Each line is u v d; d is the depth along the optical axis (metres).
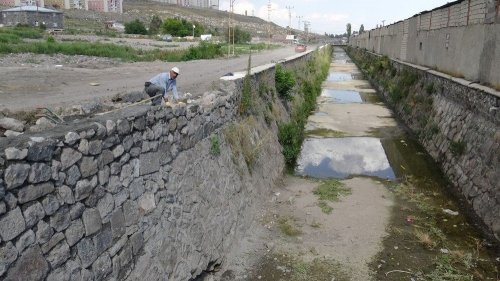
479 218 11.35
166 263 7.04
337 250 9.64
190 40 64.44
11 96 12.08
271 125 15.52
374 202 12.40
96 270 5.44
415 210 11.92
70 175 5.04
